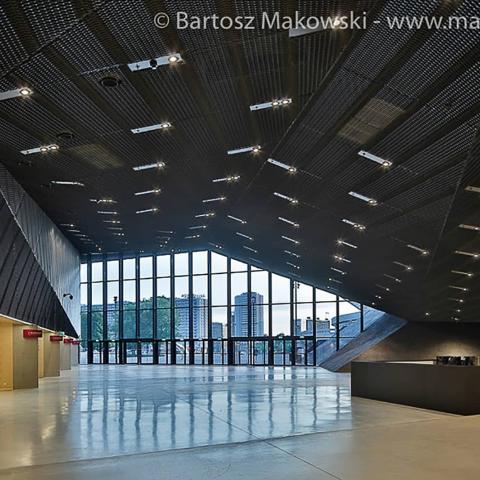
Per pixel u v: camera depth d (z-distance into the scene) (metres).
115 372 33.09
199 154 12.67
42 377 28.72
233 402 15.08
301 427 10.47
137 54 7.88
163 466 7.18
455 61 7.26
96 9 6.76
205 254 45.78
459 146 9.38
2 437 9.52
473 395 12.48
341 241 19.22
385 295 28.58
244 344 43.88
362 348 33.28
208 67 8.29
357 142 10.38
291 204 16.27
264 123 10.49
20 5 6.64
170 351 46.09
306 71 8.25
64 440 9.18
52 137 11.55
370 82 8.20
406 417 11.89
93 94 9.27
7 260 16.39
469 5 6.18
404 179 11.59
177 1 6.61
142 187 16.50
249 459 7.58
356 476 6.55
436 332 33.72
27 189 17.05
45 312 26.17
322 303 42.19
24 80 8.69
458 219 13.23
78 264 39.38
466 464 7.14
